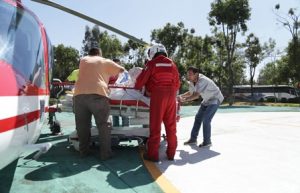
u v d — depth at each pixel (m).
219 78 37.75
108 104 5.51
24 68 3.73
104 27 5.26
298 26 37.22
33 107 3.71
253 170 5.11
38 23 4.60
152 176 4.73
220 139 7.86
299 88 42.03
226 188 4.27
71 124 10.34
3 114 2.87
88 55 5.70
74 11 4.93
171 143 5.64
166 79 5.37
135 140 6.97
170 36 39.50
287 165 5.42
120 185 4.32
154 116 5.44
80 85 5.39
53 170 4.93
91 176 4.68
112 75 5.55
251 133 8.91
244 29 33.59
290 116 14.36
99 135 5.59
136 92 6.21
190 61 37.72
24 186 4.20
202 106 7.00
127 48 45.12
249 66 42.72
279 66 43.78
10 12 3.89
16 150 3.25
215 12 33.25
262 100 49.47
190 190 4.18
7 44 3.58
